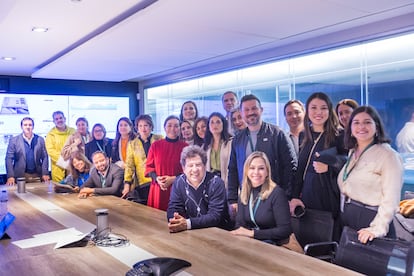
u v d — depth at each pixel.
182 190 2.68
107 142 5.90
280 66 4.48
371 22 3.37
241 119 4.54
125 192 4.55
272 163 3.77
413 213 2.88
